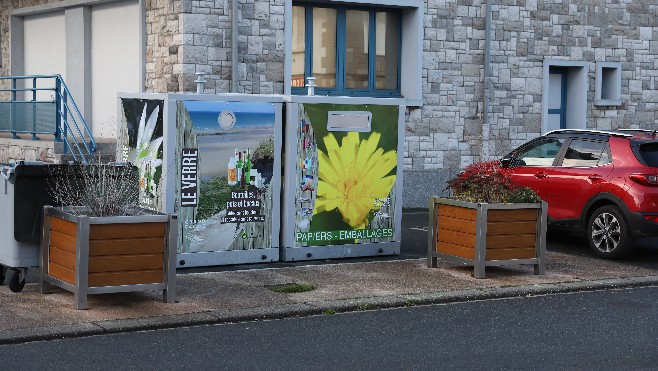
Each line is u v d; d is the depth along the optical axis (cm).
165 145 1113
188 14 1551
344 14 1750
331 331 880
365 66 1780
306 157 1197
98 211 938
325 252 1220
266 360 775
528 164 1437
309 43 1714
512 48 1897
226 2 1585
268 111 1173
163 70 1605
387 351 810
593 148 1355
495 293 1054
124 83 1739
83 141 1538
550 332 888
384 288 1058
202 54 1566
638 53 2061
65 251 934
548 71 1944
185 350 802
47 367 739
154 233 940
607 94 2052
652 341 856
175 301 959
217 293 1007
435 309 988
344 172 1222
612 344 843
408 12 1797
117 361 761
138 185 1005
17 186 955
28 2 1992
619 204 1286
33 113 1625
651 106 2078
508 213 1136
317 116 1198
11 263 971
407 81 1806
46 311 905
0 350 788
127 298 971
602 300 1048
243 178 1163
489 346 831
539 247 1159
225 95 1145
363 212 1241
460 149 1853
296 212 1198
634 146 1305
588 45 1991
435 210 1177
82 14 1834
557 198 1375
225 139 1148
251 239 1176
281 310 939
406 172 1795
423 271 1162
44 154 1590
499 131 1894
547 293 1082
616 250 1294
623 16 2031
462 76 1845
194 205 1134
